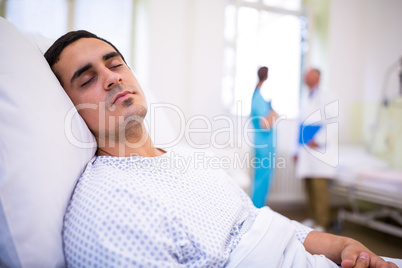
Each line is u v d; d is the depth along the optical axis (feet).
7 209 1.72
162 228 1.86
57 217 1.91
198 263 1.89
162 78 9.71
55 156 2.00
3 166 1.74
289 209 11.07
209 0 10.24
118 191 1.88
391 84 10.51
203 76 10.21
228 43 10.84
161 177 2.27
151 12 9.51
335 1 11.75
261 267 2.01
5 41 2.02
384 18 10.89
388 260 2.45
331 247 2.39
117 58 2.55
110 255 1.66
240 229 2.42
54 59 2.43
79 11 9.54
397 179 7.14
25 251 1.73
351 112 11.76
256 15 11.25
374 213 8.95
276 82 11.56
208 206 2.30
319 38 12.23
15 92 1.90
